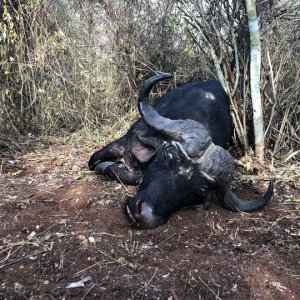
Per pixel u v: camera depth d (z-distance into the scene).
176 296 1.33
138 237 1.57
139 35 2.97
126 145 2.05
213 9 2.27
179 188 1.60
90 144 2.55
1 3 2.65
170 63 3.01
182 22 2.93
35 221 1.67
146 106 1.73
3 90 2.63
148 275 1.40
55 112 2.79
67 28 2.87
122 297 1.32
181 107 2.04
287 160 2.28
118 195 1.89
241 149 2.37
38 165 2.26
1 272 1.40
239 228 1.68
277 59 2.34
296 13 2.33
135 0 2.96
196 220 1.69
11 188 1.97
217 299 1.33
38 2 2.68
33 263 1.44
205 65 2.42
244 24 2.24
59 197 1.88
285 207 1.89
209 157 1.61
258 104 2.24
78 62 2.85
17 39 2.68
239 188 2.04
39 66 2.72
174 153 1.59
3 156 2.37
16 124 2.68
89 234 1.58
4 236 1.57
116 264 1.44
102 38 2.96
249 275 1.43
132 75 2.96
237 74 2.24
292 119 2.43
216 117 2.04
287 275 1.45
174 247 1.53
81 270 1.41
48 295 1.31
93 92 2.85
